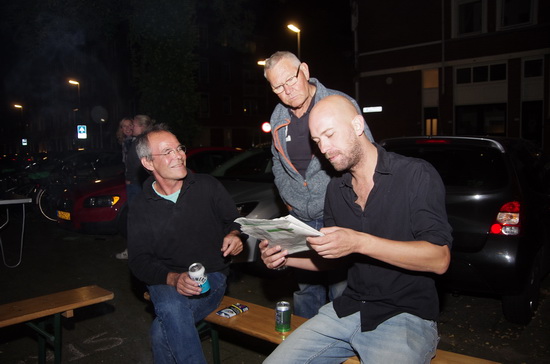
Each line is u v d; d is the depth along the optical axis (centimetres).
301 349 205
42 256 621
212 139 3722
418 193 186
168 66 896
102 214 623
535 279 377
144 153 263
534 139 1788
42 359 301
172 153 262
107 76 3588
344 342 208
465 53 1898
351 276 212
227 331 380
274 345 353
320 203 275
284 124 277
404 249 172
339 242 171
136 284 499
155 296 259
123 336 371
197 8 1148
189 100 919
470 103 1920
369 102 2180
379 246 173
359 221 203
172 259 273
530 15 1758
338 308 210
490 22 1834
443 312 404
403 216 190
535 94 1769
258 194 496
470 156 373
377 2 2109
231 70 3803
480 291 348
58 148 4653
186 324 247
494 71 1853
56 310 279
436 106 2000
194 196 270
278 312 245
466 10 1895
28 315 268
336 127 188
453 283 355
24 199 489
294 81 258
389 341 188
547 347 333
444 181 369
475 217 344
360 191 204
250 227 202
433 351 192
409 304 194
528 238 340
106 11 959
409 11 2023
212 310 276
